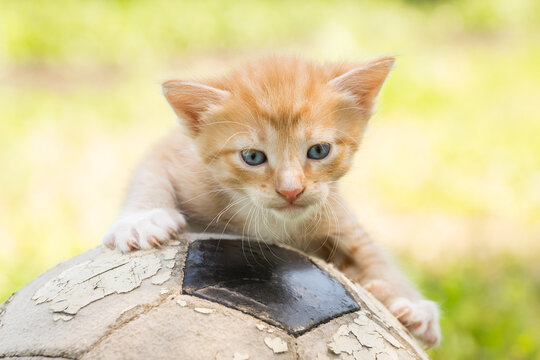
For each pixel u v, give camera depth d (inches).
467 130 42.2
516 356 22.6
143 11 59.7
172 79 18.3
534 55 59.0
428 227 30.3
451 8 73.5
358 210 30.5
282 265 16.3
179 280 15.7
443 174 35.7
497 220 31.1
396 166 36.8
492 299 24.7
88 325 15.1
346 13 67.3
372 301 16.7
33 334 15.2
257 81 18.3
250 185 18.2
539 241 29.3
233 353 14.8
